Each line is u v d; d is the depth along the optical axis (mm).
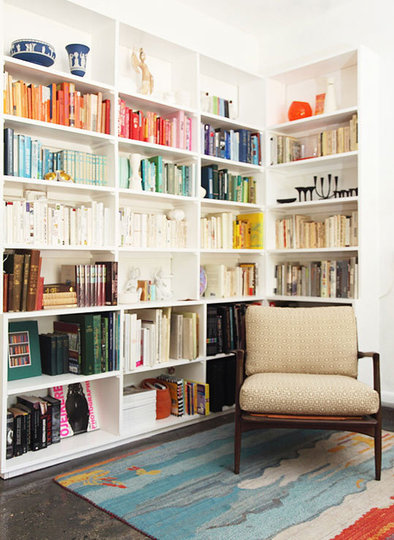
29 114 2795
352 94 3939
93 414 3121
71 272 3018
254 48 4539
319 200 3816
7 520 2119
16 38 2961
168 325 3381
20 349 2801
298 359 2865
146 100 3332
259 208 4188
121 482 2465
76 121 2986
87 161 3051
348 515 2131
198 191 3629
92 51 3283
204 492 2352
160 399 3357
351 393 2459
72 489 2389
